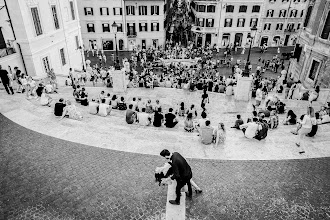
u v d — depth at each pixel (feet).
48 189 22.81
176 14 275.59
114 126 36.65
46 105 45.14
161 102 60.85
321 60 71.67
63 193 22.36
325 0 70.08
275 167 26.58
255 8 169.99
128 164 26.50
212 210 20.76
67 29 96.17
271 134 36.32
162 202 21.50
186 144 30.60
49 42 81.97
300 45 86.33
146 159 27.37
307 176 25.30
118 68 63.93
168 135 33.30
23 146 29.78
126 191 22.67
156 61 134.31
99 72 99.55
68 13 97.81
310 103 56.49
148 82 70.85
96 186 23.25
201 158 27.76
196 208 20.88
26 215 20.10
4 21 66.85
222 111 55.77
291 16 179.11
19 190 22.68
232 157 28.12
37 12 74.43
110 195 22.18
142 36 164.45
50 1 81.87
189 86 70.23
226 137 32.71
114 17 157.17
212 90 81.92
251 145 30.73
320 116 44.16
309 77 79.61
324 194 22.95
